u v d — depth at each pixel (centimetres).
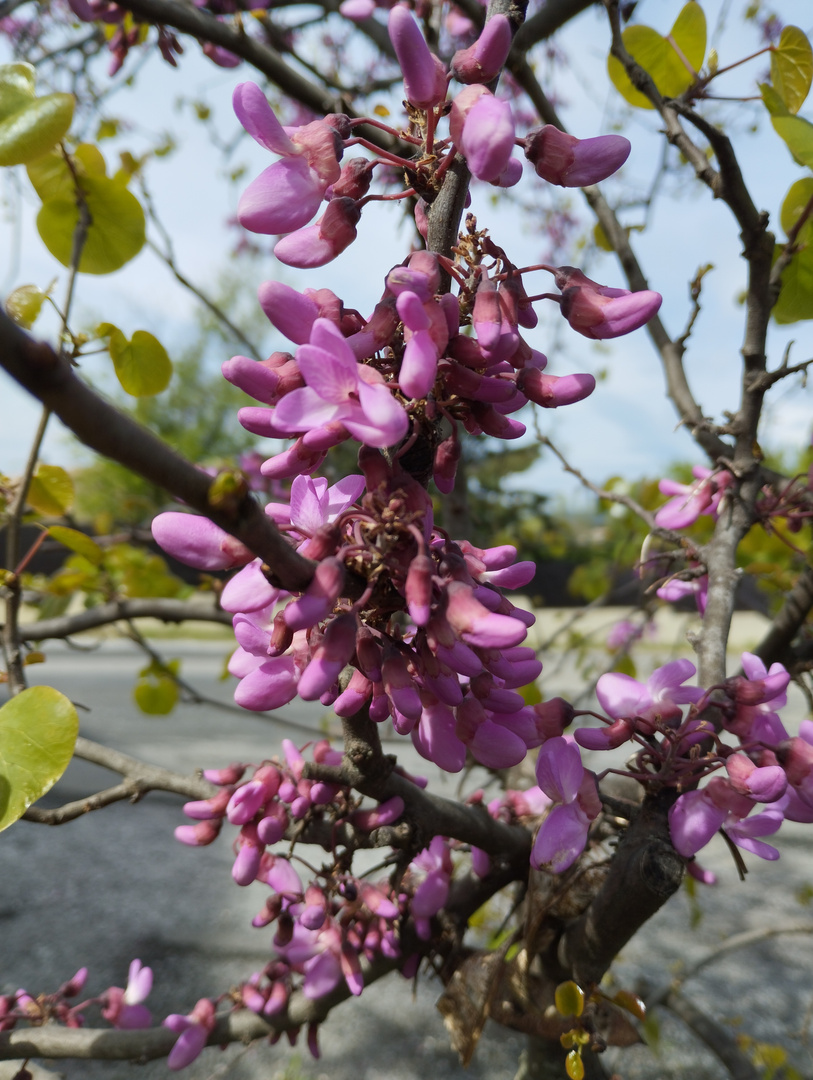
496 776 35
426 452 14
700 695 18
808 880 78
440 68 13
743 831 17
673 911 73
